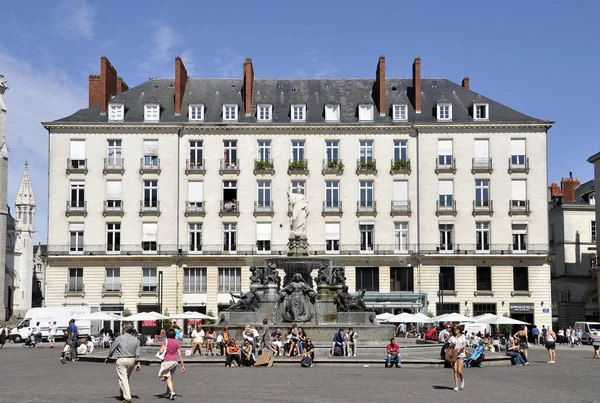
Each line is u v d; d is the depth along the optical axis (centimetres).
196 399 2083
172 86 7562
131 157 7069
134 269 6969
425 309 6825
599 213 7756
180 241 7025
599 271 7544
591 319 8156
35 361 3828
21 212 10994
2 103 8756
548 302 6931
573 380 2806
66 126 7038
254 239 7019
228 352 3209
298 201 4284
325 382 2548
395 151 7138
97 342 5438
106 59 7262
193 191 7075
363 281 6994
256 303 4028
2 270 8681
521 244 7025
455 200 7044
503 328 6719
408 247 7006
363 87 7569
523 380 2769
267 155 7125
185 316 5531
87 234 7006
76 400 2045
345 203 7056
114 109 7156
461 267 6950
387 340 3878
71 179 7044
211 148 7106
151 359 3375
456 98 7419
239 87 7562
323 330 3809
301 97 7438
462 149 7081
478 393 2300
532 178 7050
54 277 6962
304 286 4012
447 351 2394
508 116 7175
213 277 6956
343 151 7112
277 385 2448
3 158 8738
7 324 8656
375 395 2192
